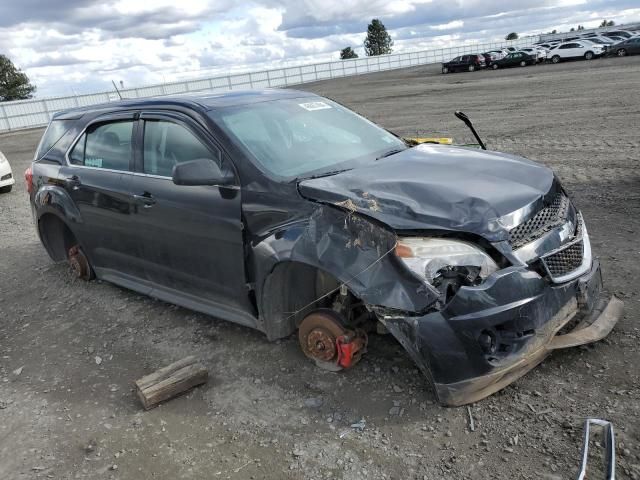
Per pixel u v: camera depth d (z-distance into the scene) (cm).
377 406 318
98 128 495
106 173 470
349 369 354
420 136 1395
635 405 289
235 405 340
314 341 352
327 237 315
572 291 310
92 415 350
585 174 823
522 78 2950
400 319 289
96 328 472
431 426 295
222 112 402
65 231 592
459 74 4150
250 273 366
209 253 388
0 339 480
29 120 4356
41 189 551
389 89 3362
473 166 353
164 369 371
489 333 287
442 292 283
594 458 256
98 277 539
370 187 317
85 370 407
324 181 335
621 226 570
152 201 419
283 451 295
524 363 295
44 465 308
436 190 307
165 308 491
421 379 335
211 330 438
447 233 285
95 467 302
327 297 363
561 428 280
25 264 673
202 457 298
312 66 6334
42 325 496
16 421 354
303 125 422
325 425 310
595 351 339
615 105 1515
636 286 422
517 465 261
